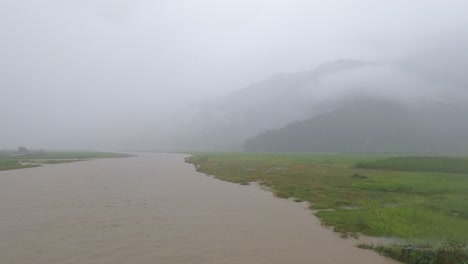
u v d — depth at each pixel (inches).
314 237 679.7
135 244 634.2
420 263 531.5
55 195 1198.9
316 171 2065.7
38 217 850.8
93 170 2354.8
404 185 1322.6
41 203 1041.5
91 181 1643.7
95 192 1272.1
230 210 938.7
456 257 523.2
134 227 754.8
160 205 1010.1
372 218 794.8
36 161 3484.3
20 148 6254.9
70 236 684.7
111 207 978.7
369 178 1605.6
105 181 1643.7
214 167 2529.5
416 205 954.7
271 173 1978.3
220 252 593.9
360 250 604.1
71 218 839.7
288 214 887.7
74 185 1483.8
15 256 571.2
